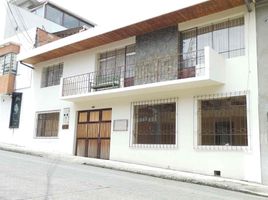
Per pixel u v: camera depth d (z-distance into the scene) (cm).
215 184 955
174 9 1224
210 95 1200
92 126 1611
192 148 1205
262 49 1112
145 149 1351
